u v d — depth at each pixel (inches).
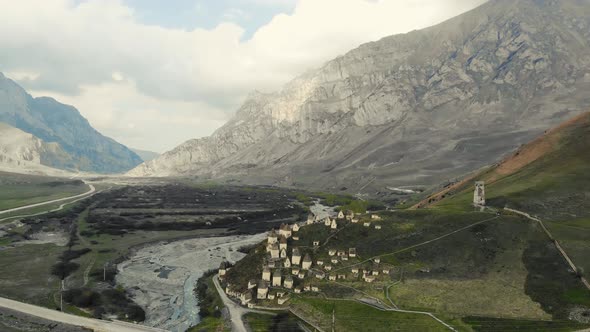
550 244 4785.9
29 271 5949.8
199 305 5049.2
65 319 4286.4
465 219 5644.7
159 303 5177.2
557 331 3462.1
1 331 3907.5
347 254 5231.3
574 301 3818.9
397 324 3801.7
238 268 5536.4
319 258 5187.0
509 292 4148.6
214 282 5526.6
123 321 4404.5
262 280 4827.8
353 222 5999.0
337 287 4623.5
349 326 3870.6
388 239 5477.4
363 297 4389.8
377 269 4827.8
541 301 3919.8
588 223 5172.2
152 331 4131.4
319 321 4037.9
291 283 4753.9
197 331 4074.8
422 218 5949.8
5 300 4741.6
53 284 5438.0
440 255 4982.8
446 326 3705.7
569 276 4185.5
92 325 4170.8
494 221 5477.4
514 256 4717.0
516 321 3678.6
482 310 3924.7
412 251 5132.9
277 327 4020.7
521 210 5777.6
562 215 5472.4
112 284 5782.5
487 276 4475.9
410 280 4586.6
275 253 5295.3
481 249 4950.8
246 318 4247.0
